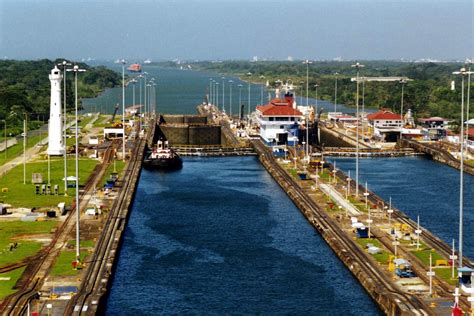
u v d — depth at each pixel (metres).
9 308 125.50
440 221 199.75
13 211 198.75
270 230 192.62
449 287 137.38
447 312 124.44
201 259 167.62
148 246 177.25
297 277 154.88
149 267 161.50
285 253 171.88
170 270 159.62
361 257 158.88
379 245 167.88
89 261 153.88
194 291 147.00
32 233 175.75
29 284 138.75
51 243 166.88
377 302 137.00
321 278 154.00
